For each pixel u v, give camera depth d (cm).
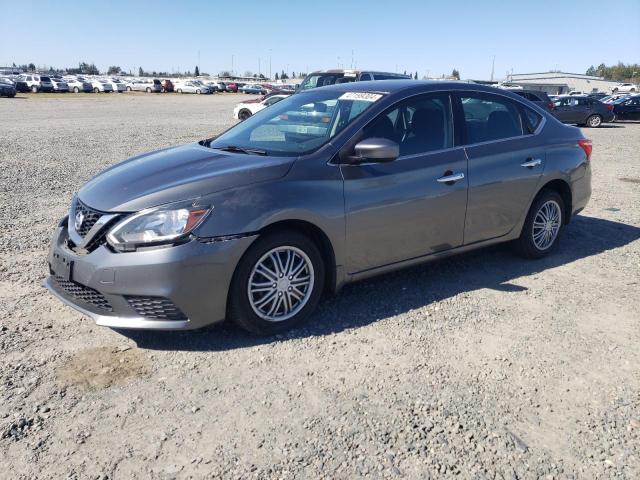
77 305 359
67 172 972
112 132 1677
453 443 272
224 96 5859
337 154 393
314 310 413
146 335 374
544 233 537
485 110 489
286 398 305
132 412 291
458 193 449
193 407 296
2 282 460
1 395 302
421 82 467
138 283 330
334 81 1487
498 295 454
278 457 260
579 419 293
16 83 5528
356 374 331
